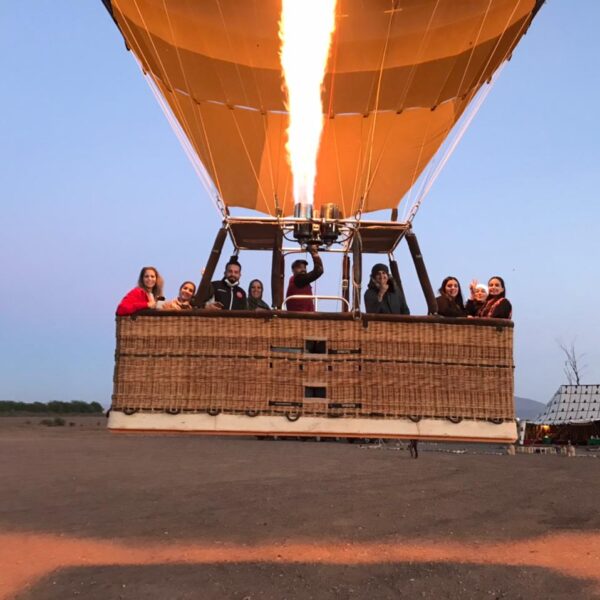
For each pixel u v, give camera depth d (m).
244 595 3.59
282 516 5.53
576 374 35.66
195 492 6.75
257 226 5.63
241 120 6.81
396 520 5.46
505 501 6.59
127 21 5.73
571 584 3.84
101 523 5.24
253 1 5.74
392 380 3.86
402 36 6.08
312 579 3.87
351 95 6.61
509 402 3.92
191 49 6.10
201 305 5.03
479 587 3.78
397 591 3.69
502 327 3.96
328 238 5.18
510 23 5.89
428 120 6.88
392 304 5.86
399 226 5.16
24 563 4.14
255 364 3.82
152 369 3.81
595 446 25.55
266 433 3.78
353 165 7.07
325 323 3.88
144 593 3.61
